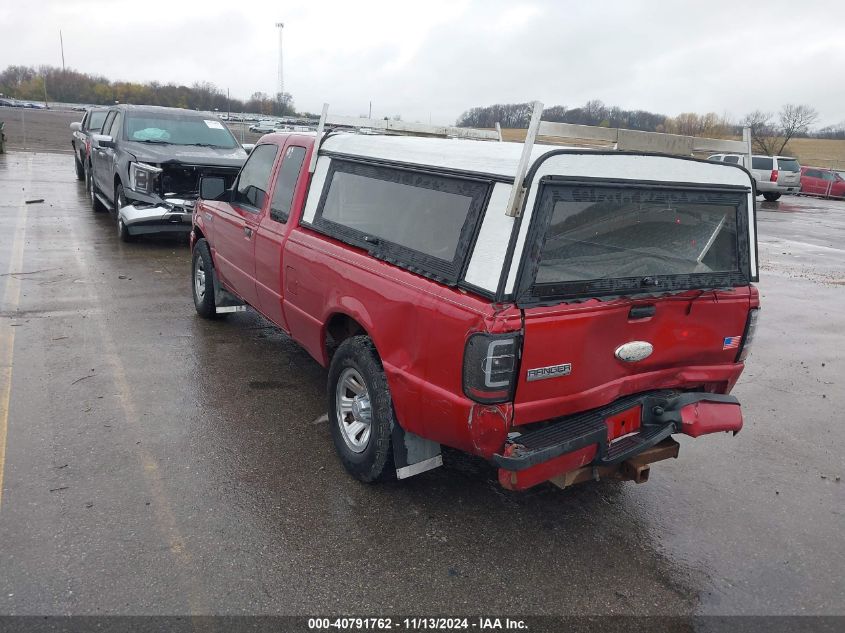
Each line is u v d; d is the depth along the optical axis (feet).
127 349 19.39
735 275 12.30
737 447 15.87
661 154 11.05
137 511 11.66
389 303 11.57
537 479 10.21
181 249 34.12
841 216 73.36
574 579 10.73
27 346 19.10
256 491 12.57
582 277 10.50
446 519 12.10
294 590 10.03
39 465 12.91
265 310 17.71
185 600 9.66
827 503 13.53
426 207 11.60
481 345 9.65
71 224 38.93
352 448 13.23
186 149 35.17
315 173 15.29
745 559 11.53
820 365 22.06
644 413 11.65
